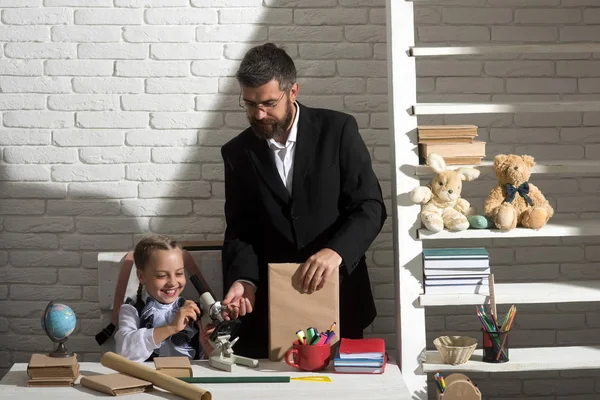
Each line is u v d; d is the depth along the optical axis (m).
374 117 3.60
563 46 2.94
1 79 3.56
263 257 3.07
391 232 3.64
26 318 3.63
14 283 3.62
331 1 3.56
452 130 2.98
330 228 3.00
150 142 3.59
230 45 3.57
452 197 2.93
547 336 3.73
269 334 2.80
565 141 3.67
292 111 2.88
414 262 2.99
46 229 3.61
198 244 3.43
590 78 3.64
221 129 3.60
